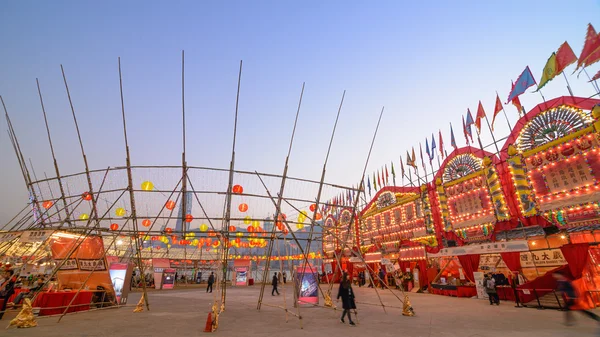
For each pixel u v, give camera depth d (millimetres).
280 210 14602
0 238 13547
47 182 14711
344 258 37719
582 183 16438
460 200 23453
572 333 9414
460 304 17250
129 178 13844
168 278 35594
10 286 13609
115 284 18094
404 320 12297
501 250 18000
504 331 9898
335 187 16062
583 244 14508
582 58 16500
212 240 30156
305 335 9492
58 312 14023
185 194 14266
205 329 9914
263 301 20391
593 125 16016
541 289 15273
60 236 15820
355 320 12312
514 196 19703
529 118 19312
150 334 9430
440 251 22500
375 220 34281
